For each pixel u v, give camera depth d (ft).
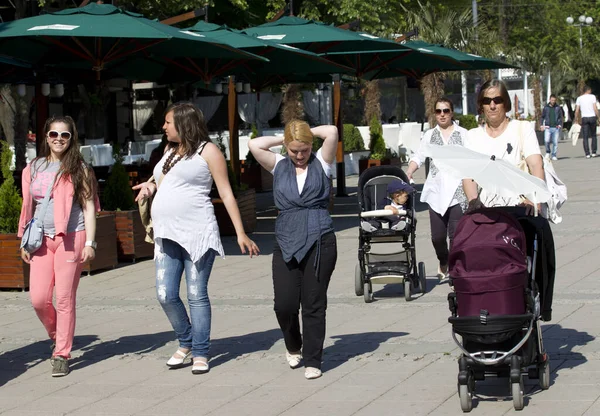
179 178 24.91
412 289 35.55
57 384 24.90
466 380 20.48
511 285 20.68
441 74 108.47
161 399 23.02
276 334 29.14
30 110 92.58
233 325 30.73
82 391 24.11
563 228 47.70
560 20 197.77
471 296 20.89
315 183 23.93
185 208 24.86
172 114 25.04
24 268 38.63
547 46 180.96
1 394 24.18
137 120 106.83
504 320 20.49
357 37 56.44
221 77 66.03
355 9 107.76
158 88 105.50
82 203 26.07
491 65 78.54
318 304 24.06
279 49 52.95
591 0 217.36
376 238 33.68
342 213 62.28
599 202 57.52
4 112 86.94
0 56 49.14
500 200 23.47
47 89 51.01
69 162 25.88
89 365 26.68
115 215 44.01
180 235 24.85
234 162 63.87
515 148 23.29
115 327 31.32
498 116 23.34
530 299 20.99
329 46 60.90
